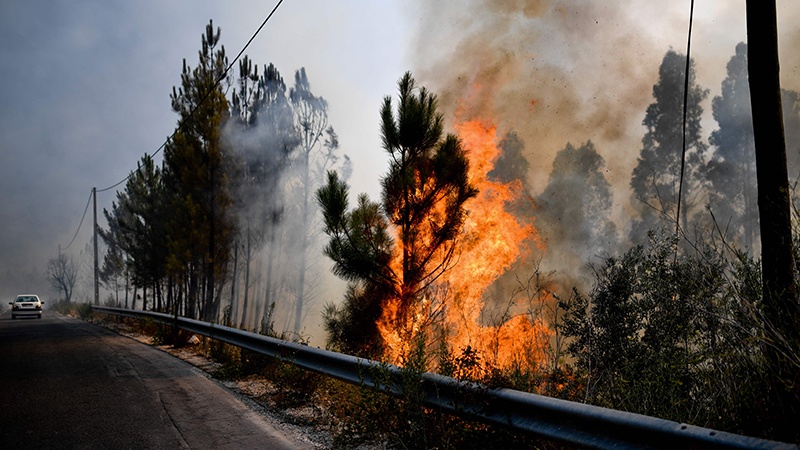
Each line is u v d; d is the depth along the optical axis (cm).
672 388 471
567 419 389
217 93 2550
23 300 4553
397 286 1059
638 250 715
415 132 1042
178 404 752
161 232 2917
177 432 605
